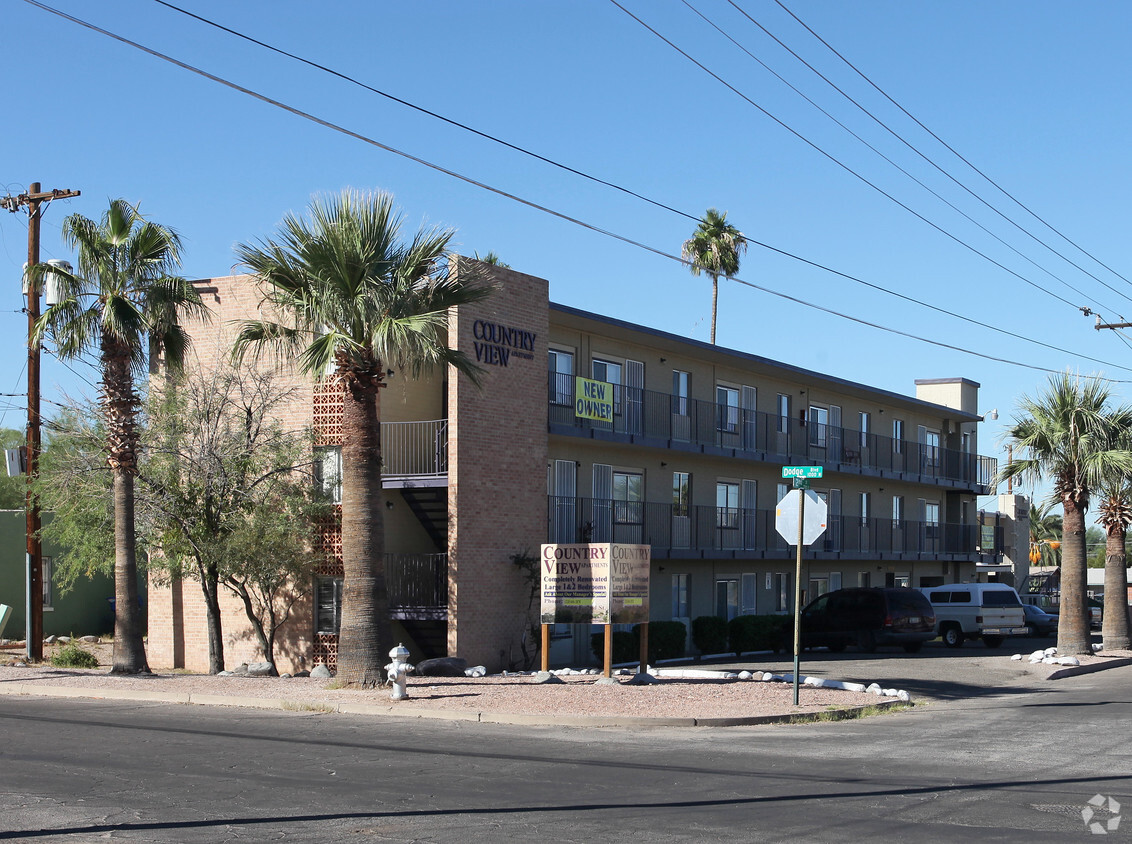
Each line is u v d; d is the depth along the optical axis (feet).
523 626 81.56
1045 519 290.56
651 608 103.14
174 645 85.20
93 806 31.40
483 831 28.66
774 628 112.68
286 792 33.63
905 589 110.42
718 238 188.75
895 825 29.73
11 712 54.39
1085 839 28.17
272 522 73.77
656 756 41.86
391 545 82.48
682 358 109.19
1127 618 107.14
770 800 33.04
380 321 60.90
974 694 70.69
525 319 83.76
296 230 61.77
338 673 62.75
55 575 96.17
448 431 77.82
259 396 80.33
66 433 78.38
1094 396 99.55
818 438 127.44
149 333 72.49
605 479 98.53
